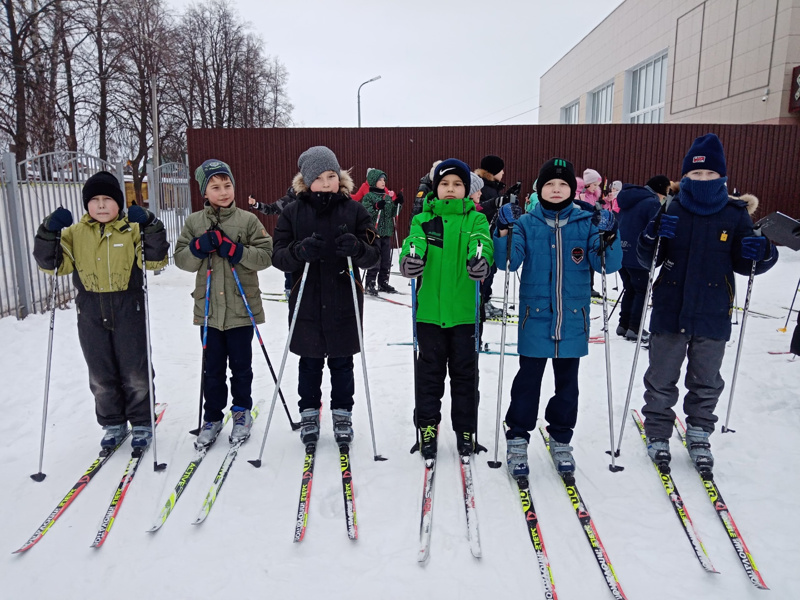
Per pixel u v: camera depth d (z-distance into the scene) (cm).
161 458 280
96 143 1989
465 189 273
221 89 2822
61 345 482
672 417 274
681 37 1773
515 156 1191
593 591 194
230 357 294
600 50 2417
